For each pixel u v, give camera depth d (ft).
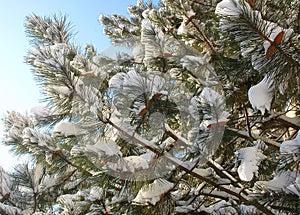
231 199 11.47
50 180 12.05
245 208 9.79
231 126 12.73
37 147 10.64
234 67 10.76
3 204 10.27
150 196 9.26
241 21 6.90
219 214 11.04
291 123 11.68
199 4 13.38
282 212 9.84
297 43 7.40
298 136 7.69
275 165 9.93
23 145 11.18
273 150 11.64
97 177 9.31
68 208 10.14
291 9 10.34
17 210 10.34
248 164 9.68
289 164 7.98
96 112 8.07
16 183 10.96
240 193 10.64
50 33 12.30
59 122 11.03
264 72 7.91
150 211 9.45
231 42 10.25
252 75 11.34
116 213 9.94
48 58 7.98
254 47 7.49
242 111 13.12
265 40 7.21
